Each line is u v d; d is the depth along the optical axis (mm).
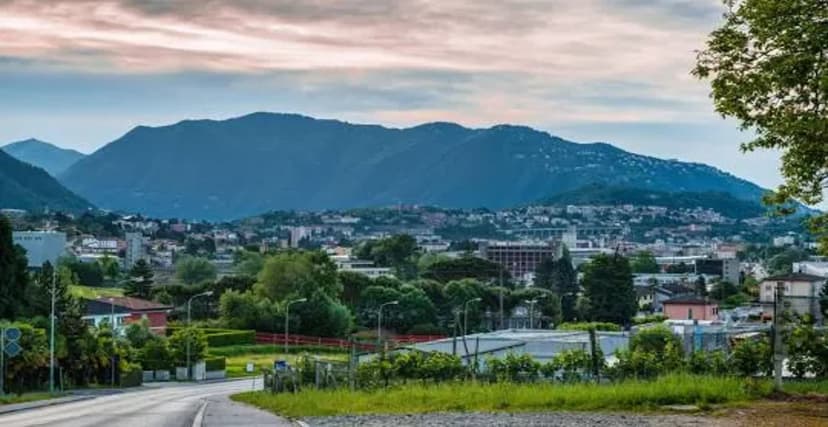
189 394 61906
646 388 25562
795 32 22375
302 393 40406
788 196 25328
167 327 127875
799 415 21062
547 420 22328
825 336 27031
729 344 40156
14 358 61688
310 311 136875
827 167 23750
